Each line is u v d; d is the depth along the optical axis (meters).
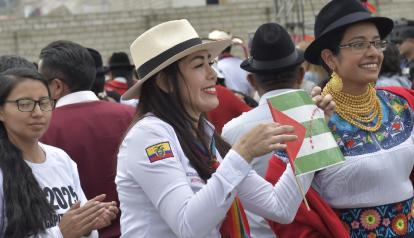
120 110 4.48
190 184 3.01
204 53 3.14
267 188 3.23
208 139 3.23
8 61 4.03
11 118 3.41
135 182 3.02
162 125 3.04
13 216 3.23
